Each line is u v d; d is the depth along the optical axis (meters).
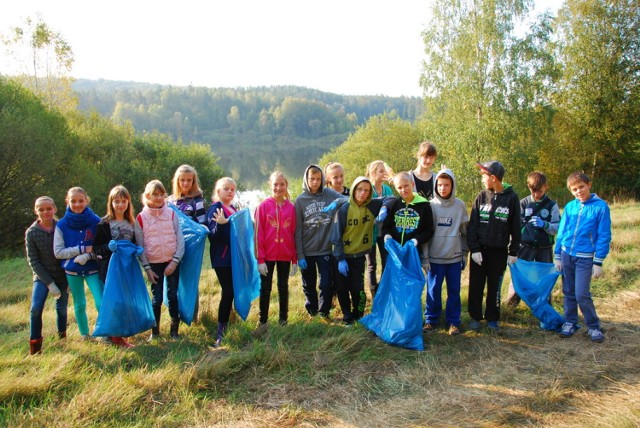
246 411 3.47
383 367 4.13
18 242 19.28
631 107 23.14
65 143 20.09
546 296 4.95
